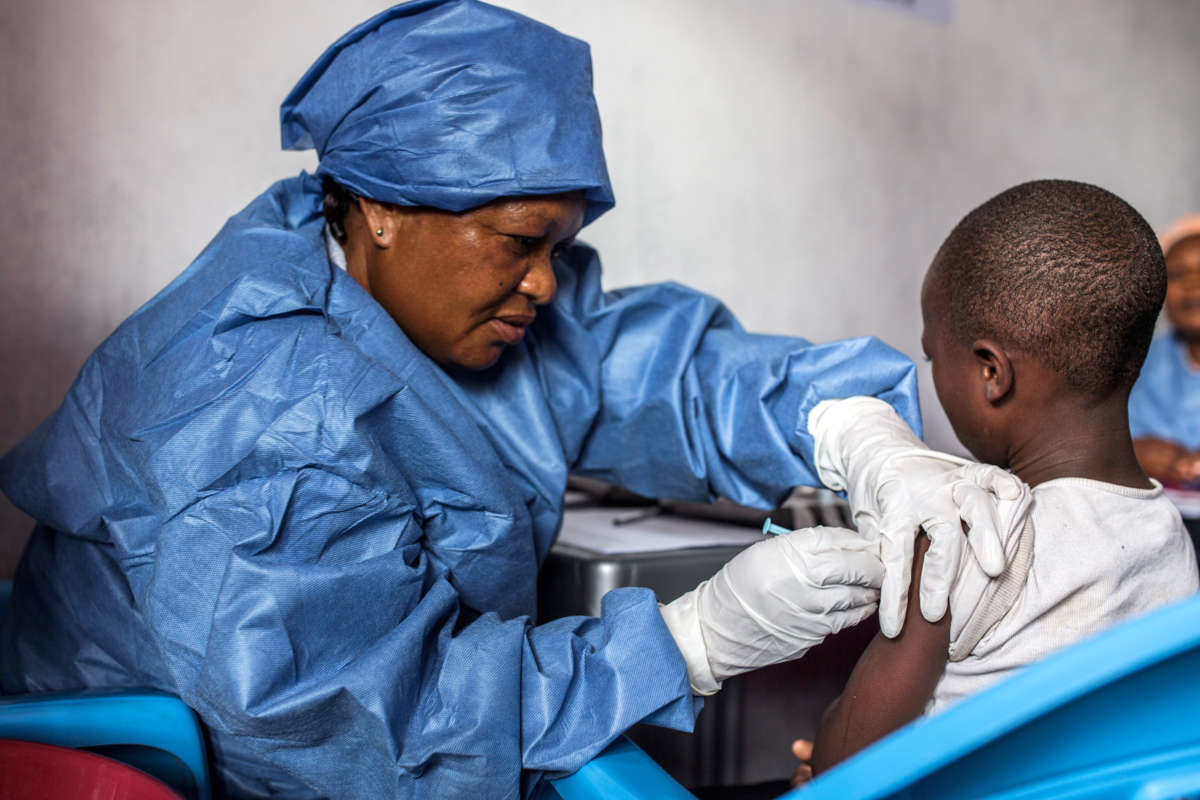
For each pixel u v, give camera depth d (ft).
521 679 2.00
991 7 6.47
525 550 2.48
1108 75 6.93
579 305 3.22
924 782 1.43
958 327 2.29
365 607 1.99
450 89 2.29
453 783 1.89
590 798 1.89
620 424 3.21
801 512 3.32
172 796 1.81
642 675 1.98
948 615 1.90
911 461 2.24
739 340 3.15
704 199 5.65
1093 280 2.03
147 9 4.67
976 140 6.48
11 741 1.98
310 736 1.91
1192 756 1.36
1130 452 2.14
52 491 2.45
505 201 2.32
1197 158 7.30
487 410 2.84
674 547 2.83
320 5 4.91
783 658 2.05
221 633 1.87
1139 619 1.15
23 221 4.59
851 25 5.99
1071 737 1.36
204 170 4.79
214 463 2.04
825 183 5.97
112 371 2.40
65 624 2.60
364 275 2.65
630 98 5.43
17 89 4.54
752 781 2.76
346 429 2.05
